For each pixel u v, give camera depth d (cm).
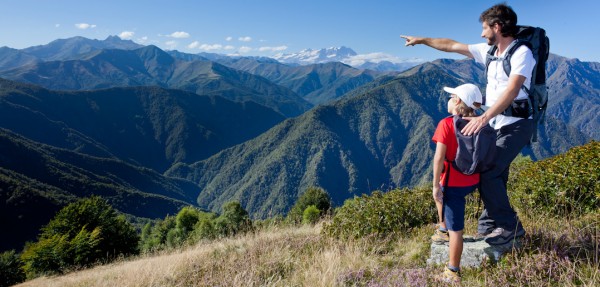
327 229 736
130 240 3384
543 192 586
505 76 359
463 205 364
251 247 753
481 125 323
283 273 548
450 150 351
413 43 473
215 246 916
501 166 362
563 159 642
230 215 3084
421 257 491
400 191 803
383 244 589
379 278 418
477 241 425
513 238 386
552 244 382
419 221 666
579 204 543
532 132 360
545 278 338
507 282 340
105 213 3309
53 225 3116
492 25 355
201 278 595
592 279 312
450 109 369
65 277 1623
